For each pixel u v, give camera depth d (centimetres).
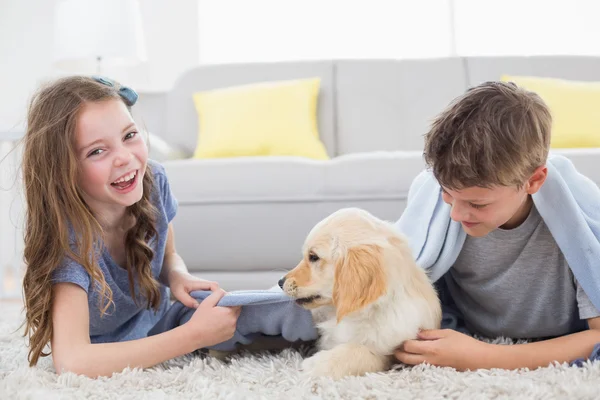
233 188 215
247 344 133
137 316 148
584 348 112
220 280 213
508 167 103
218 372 113
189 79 306
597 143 249
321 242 115
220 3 402
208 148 269
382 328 112
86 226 121
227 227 215
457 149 104
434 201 134
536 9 388
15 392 100
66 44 317
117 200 126
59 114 121
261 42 402
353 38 399
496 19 391
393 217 211
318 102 292
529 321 132
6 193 303
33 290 120
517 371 105
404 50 397
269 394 100
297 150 265
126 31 319
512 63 293
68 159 121
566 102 258
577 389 92
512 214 112
